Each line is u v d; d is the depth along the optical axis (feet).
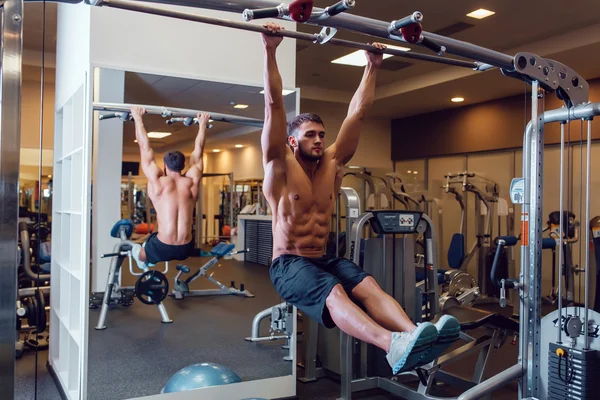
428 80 23.39
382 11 16.30
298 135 7.22
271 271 7.23
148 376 11.35
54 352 13.28
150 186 11.43
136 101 10.85
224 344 12.32
